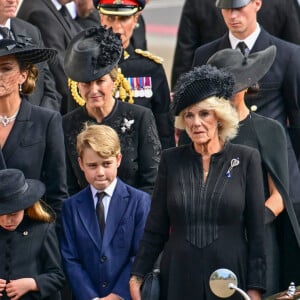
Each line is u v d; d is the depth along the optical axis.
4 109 32.44
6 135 32.47
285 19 41.81
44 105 38.16
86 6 45.56
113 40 33.94
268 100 36.66
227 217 29.97
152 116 34.59
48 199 32.91
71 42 34.22
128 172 34.09
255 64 33.28
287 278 33.53
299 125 36.69
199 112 30.11
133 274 30.95
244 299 29.28
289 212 32.88
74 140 34.34
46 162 32.75
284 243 33.38
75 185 34.66
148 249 30.94
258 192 30.27
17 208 31.48
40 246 32.06
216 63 33.41
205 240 29.94
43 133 32.59
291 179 34.31
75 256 32.66
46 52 32.41
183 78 30.47
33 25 40.19
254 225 30.23
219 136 30.48
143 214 32.69
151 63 37.53
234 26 37.22
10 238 31.83
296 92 36.66
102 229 32.66
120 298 32.31
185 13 42.16
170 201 30.25
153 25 62.66
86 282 32.41
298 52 36.94
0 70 32.00
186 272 29.97
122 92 37.16
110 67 33.72
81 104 35.78
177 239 30.20
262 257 30.25
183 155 30.61
